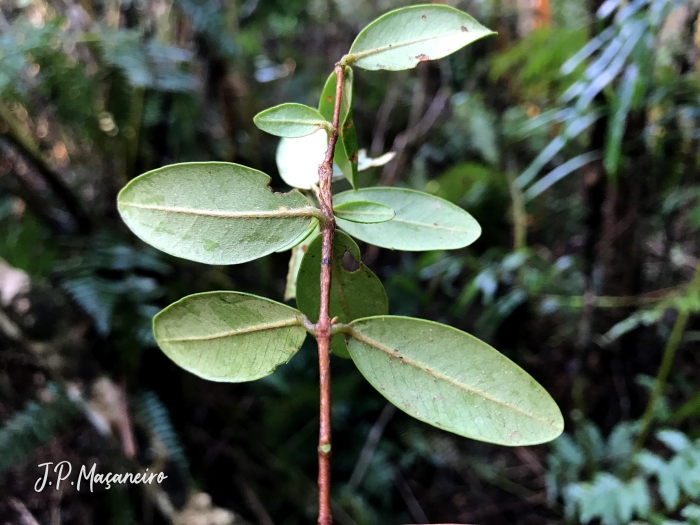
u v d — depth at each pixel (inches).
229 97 18.9
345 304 5.0
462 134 22.3
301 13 25.8
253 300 4.3
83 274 13.8
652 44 12.0
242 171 4.3
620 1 12.4
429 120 22.6
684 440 11.4
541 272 17.1
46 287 14.1
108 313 13.2
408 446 17.9
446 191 20.3
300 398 16.2
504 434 3.9
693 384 15.7
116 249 14.9
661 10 11.6
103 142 16.2
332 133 4.6
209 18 16.8
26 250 14.5
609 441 14.6
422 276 18.9
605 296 15.2
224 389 16.3
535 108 20.6
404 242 5.3
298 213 4.3
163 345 4.1
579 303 15.9
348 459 16.8
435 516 16.3
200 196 4.2
